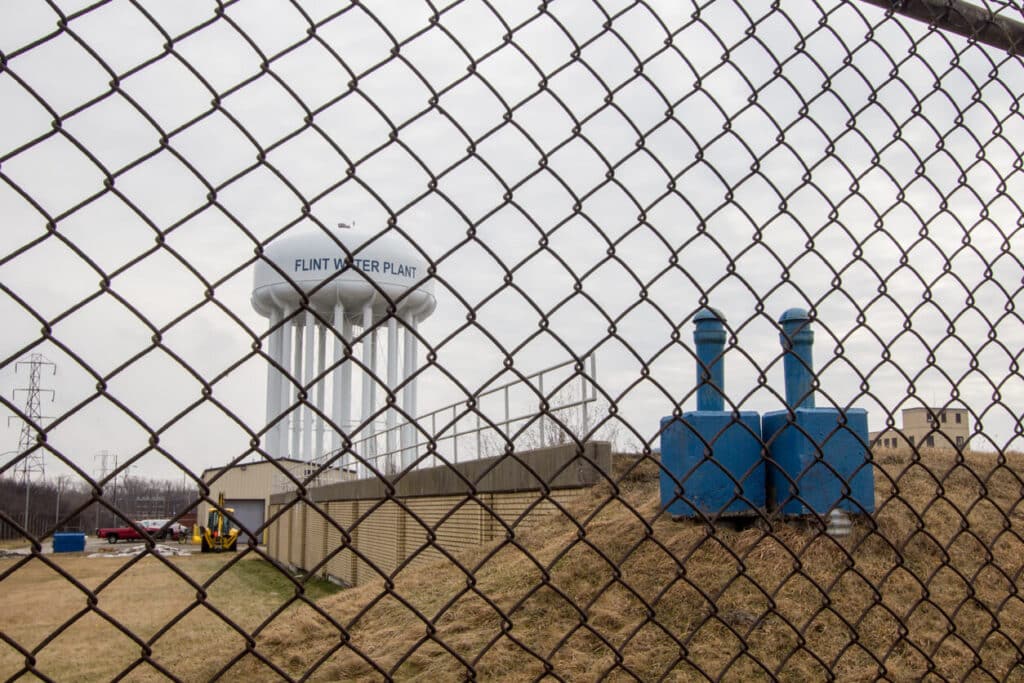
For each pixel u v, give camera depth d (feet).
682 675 16.20
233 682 20.02
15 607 48.26
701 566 19.03
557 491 28.12
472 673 6.27
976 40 8.87
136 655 31.76
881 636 16.70
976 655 8.99
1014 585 9.23
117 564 84.84
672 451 19.65
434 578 25.67
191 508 5.16
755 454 19.33
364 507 54.13
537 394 6.45
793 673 15.93
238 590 57.77
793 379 18.60
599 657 17.25
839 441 18.62
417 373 5.96
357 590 28.07
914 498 22.08
